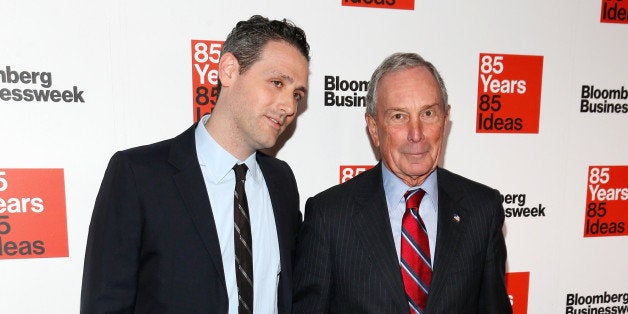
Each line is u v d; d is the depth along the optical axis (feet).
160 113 4.37
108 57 4.22
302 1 4.50
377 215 3.37
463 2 4.80
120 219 2.91
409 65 3.29
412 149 3.18
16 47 4.05
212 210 3.20
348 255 3.29
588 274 5.42
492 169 5.07
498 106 5.00
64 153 4.23
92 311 2.84
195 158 3.18
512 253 5.24
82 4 4.13
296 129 4.66
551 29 5.01
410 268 3.24
